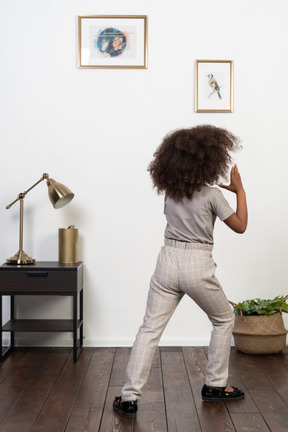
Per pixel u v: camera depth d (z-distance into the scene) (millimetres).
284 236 3885
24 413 2482
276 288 3887
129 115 3852
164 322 2521
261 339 3518
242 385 2898
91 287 3871
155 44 3840
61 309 3881
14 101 3834
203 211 2463
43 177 3590
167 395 2730
